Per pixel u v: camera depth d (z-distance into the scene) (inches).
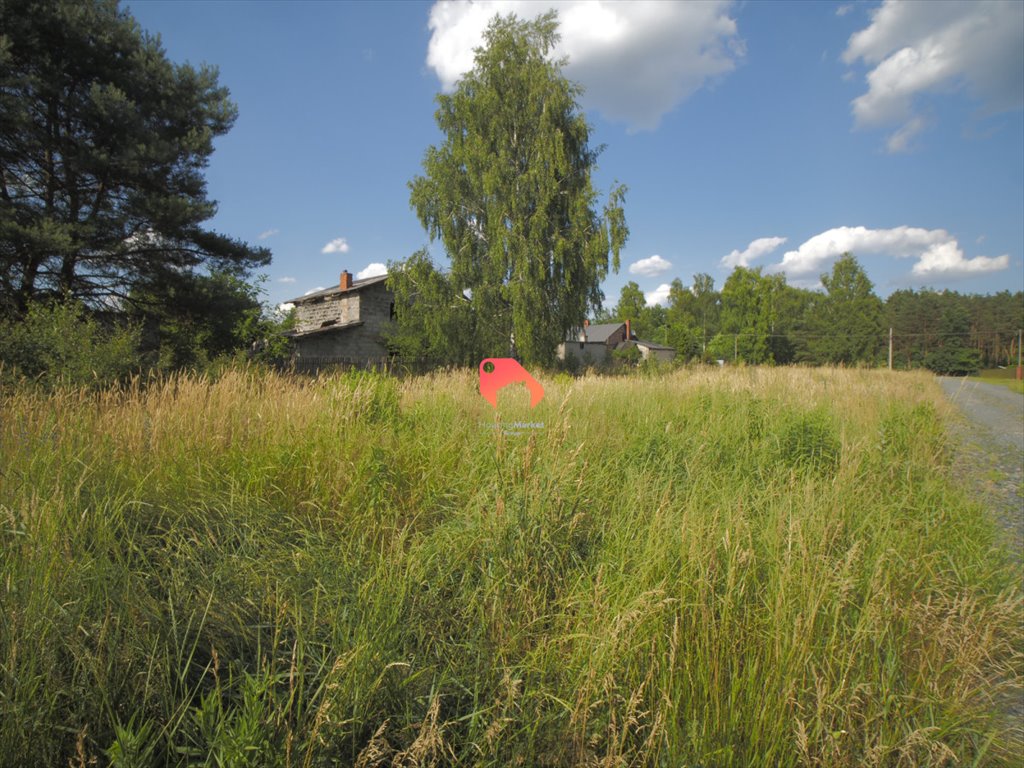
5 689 60.4
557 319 1010.1
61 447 129.6
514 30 1037.8
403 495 137.9
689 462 170.7
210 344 681.0
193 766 55.6
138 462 134.9
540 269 949.8
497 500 102.1
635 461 172.1
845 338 2287.2
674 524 110.0
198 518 112.3
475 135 989.2
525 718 67.8
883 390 415.8
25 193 602.2
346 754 63.7
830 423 251.9
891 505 144.8
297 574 90.6
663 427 229.9
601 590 83.4
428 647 79.8
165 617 76.9
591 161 1063.6
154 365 410.6
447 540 105.2
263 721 60.6
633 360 1956.2
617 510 126.0
